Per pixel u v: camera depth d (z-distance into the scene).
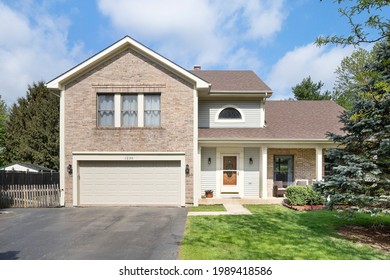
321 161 14.23
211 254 6.20
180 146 13.25
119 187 13.25
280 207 12.68
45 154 28.84
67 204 13.06
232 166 15.19
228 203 13.62
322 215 10.68
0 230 8.73
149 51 13.11
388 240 7.29
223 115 15.87
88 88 13.29
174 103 13.32
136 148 13.23
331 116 17.20
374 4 5.74
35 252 6.59
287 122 16.34
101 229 8.74
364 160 7.78
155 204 13.16
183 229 8.62
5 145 29.77
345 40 6.41
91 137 13.20
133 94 13.44
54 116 29.45
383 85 7.66
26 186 13.26
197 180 13.23
